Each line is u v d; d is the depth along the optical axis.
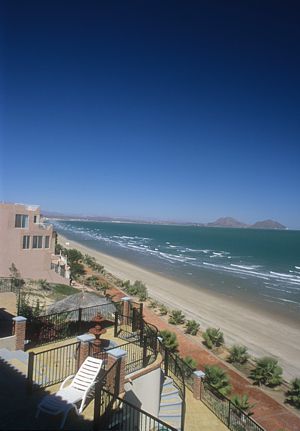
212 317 38.97
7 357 13.12
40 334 16.06
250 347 30.45
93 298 18.88
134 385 12.23
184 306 42.88
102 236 193.00
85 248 114.12
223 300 47.62
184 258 97.56
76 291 40.47
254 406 19.73
